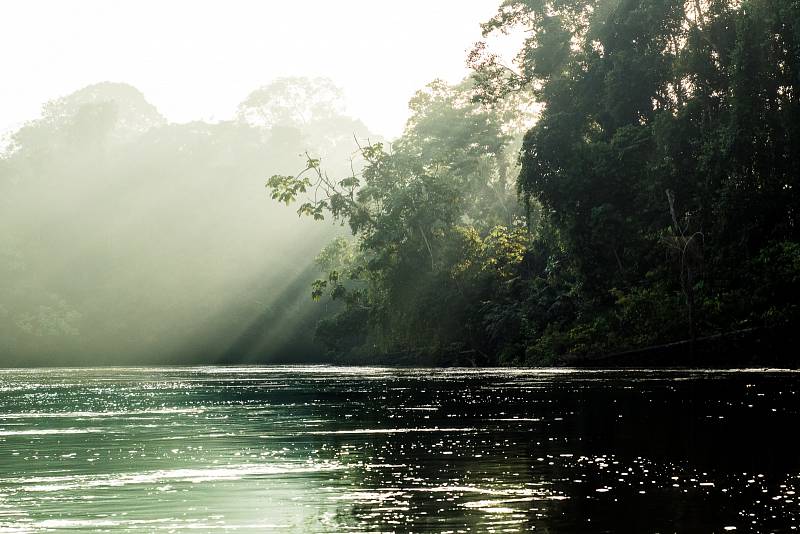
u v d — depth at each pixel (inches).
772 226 1389.0
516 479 256.4
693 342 1307.8
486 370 1445.6
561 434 376.8
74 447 358.6
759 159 1379.2
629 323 1491.1
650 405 520.1
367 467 287.6
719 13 1536.7
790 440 341.1
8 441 382.9
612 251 1694.1
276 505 220.4
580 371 1214.3
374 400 644.7
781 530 186.1
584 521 195.9
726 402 532.4
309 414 525.3
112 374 1567.4
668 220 1585.9
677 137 1536.7
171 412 559.2
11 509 218.2
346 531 187.8
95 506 221.5
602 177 1685.5
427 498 228.1
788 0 1341.0
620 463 286.4
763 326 1243.2
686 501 219.0
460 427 421.1
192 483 258.2
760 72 1374.3
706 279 1403.8
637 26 1692.9
